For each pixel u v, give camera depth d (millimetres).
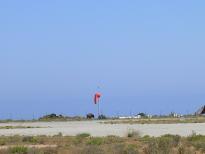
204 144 45062
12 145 52844
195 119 135625
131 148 40344
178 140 49562
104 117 175875
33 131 82938
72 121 155625
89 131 78688
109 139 55594
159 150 38875
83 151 39406
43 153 41344
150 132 71625
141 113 178375
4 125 119750
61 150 43500
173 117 164250
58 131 80688
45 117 176500
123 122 124875
